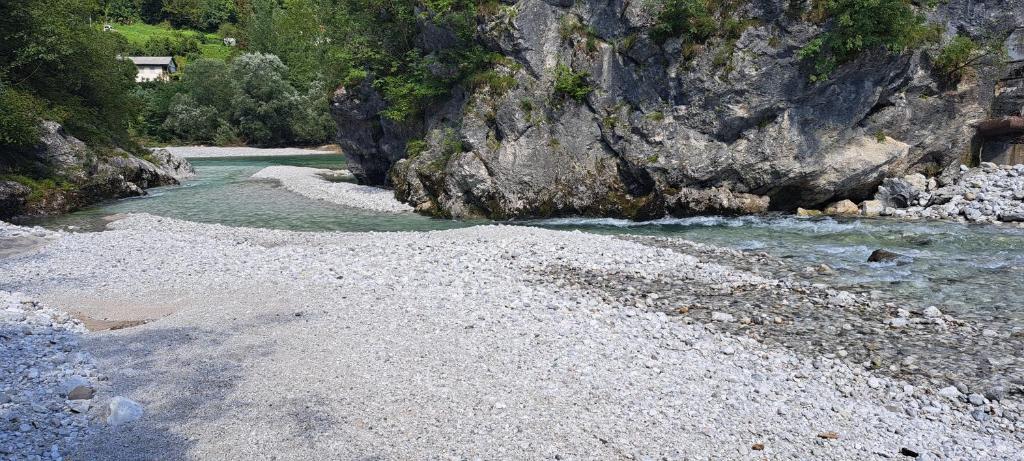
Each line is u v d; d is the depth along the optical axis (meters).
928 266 17.64
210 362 10.74
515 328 12.61
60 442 7.96
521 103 29.42
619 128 28.62
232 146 91.88
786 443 8.31
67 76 40.69
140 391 9.57
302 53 97.12
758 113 26.34
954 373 10.48
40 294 15.77
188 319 13.23
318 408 9.06
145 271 17.95
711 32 26.38
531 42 29.38
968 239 20.84
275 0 120.12
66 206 33.78
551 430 8.51
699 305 14.41
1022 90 27.83
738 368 10.82
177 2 134.12
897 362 11.02
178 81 96.19
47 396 9.12
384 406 9.16
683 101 27.36
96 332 12.36
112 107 45.44
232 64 91.38
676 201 27.91
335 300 14.62
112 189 38.09
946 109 27.89
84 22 43.94
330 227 28.45
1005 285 15.66
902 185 26.92
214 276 17.22
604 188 29.19
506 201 29.59
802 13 24.95
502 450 7.98
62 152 35.25
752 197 27.53
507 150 29.53
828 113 26.36
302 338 11.99
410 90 34.09
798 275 17.03
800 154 26.42
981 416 9.04
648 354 11.34
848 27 24.23
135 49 115.56
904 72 26.53
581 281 16.52
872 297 14.88
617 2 28.05
